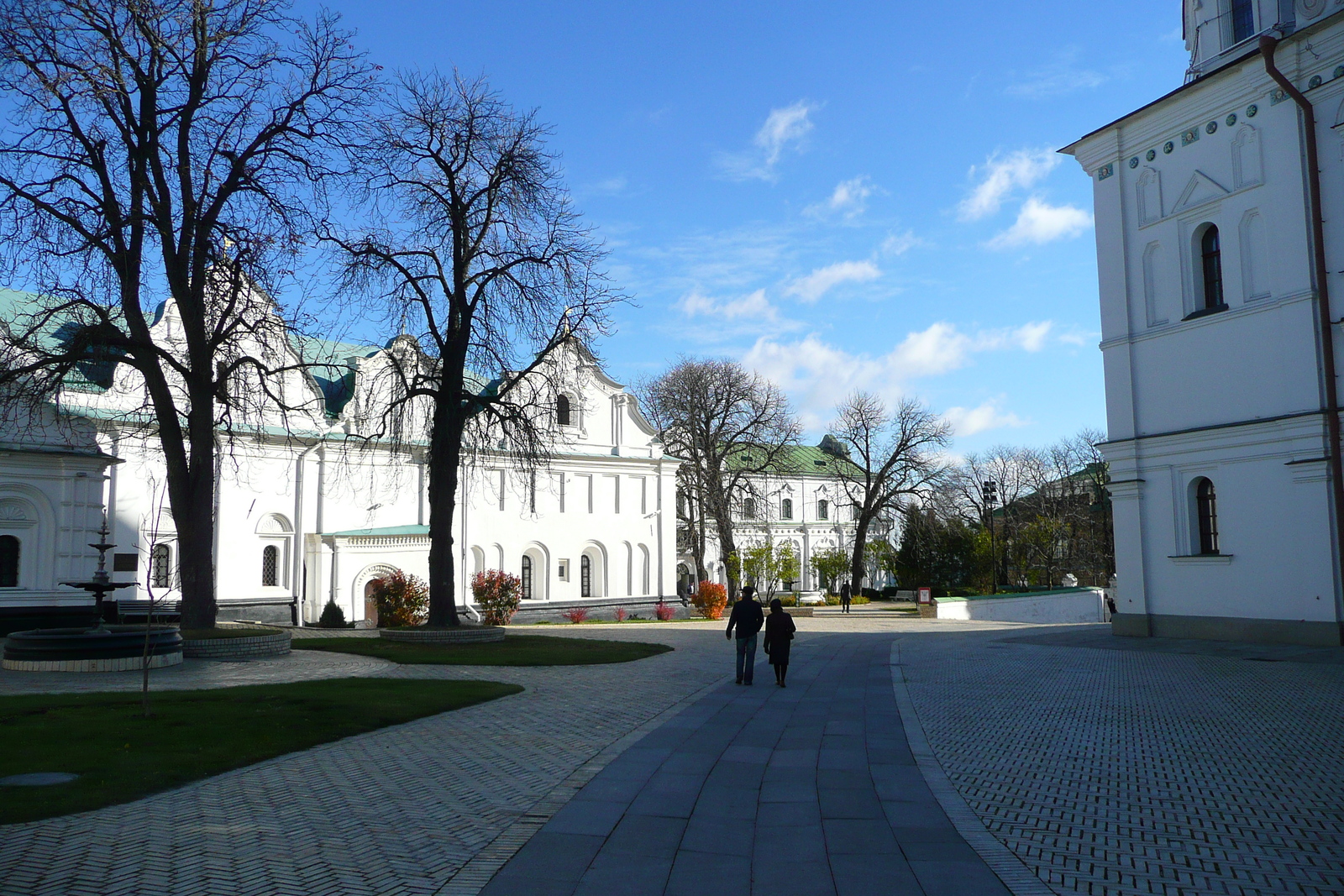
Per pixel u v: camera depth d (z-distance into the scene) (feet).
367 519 148.46
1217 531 83.46
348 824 27.07
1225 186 83.30
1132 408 90.33
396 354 100.68
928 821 27.96
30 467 96.68
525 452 99.76
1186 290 86.63
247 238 79.92
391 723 44.88
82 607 99.04
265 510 138.41
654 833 26.50
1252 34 86.02
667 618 178.91
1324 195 76.28
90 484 100.83
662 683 62.44
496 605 128.26
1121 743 39.37
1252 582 79.71
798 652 85.30
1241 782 32.55
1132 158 91.61
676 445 202.69
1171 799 30.50
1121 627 90.89
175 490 81.61
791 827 27.27
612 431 181.78
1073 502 261.65
